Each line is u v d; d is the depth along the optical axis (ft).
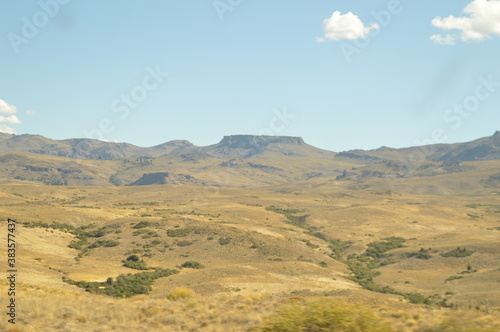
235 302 93.66
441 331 57.47
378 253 634.02
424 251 587.27
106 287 290.76
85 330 63.16
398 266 552.82
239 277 343.26
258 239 573.33
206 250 554.87
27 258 407.44
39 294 100.78
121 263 482.28
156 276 382.63
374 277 490.90
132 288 297.94
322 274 431.84
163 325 69.21
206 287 294.87
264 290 276.41
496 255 527.40
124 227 652.89
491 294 335.47
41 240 529.04
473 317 63.87
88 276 343.05
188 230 623.77
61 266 386.52
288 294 240.32
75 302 85.46
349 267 531.91
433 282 456.86
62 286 246.06
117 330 64.13
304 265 458.91
